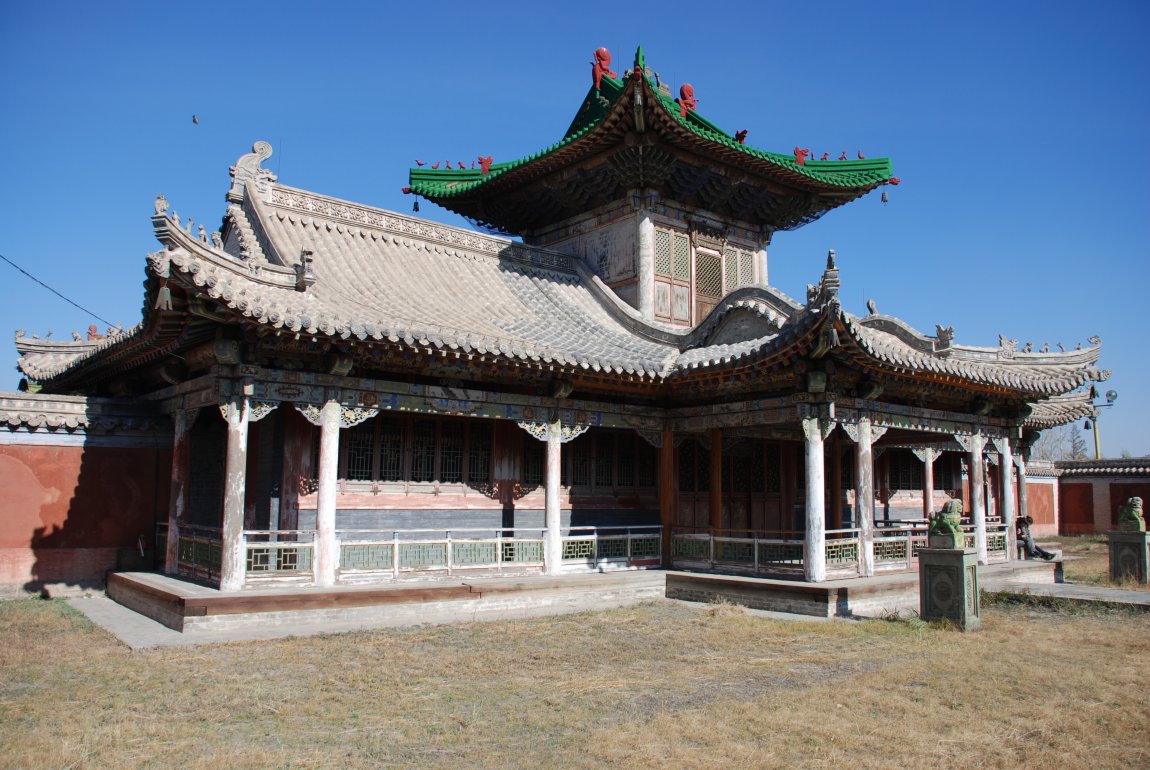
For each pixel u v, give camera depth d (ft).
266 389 54.44
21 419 64.03
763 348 61.87
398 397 60.08
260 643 46.88
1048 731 32.53
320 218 75.05
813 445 64.28
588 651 46.75
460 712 34.50
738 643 49.32
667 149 83.87
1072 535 169.17
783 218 99.40
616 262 90.33
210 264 51.70
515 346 60.44
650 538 75.20
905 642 49.62
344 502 63.72
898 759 29.27
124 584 60.85
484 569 64.13
